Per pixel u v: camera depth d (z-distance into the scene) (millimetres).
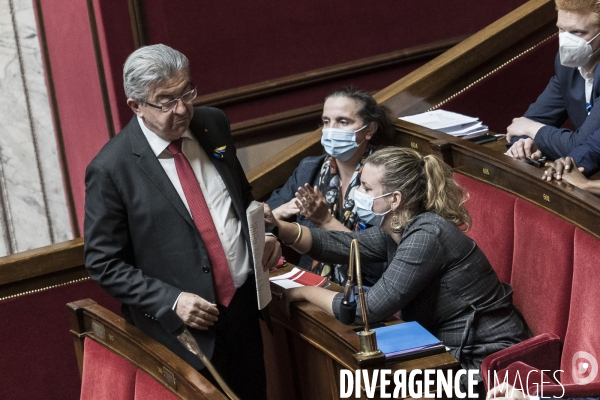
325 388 10938
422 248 10672
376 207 11242
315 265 13906
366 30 19375
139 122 10703
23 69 20828
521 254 11836
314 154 15734
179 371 9227
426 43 19875
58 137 21094
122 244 10617
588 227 10812
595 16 12266
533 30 17016
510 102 17219
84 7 17719
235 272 11102
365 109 13773
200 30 18062
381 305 10609
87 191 10562
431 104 16734
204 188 10945
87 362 10750
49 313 13852
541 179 11516
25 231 21812
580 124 13594
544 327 11398
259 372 11688
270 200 14891
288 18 18719
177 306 10406
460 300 10875
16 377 13852
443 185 11109
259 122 18625
